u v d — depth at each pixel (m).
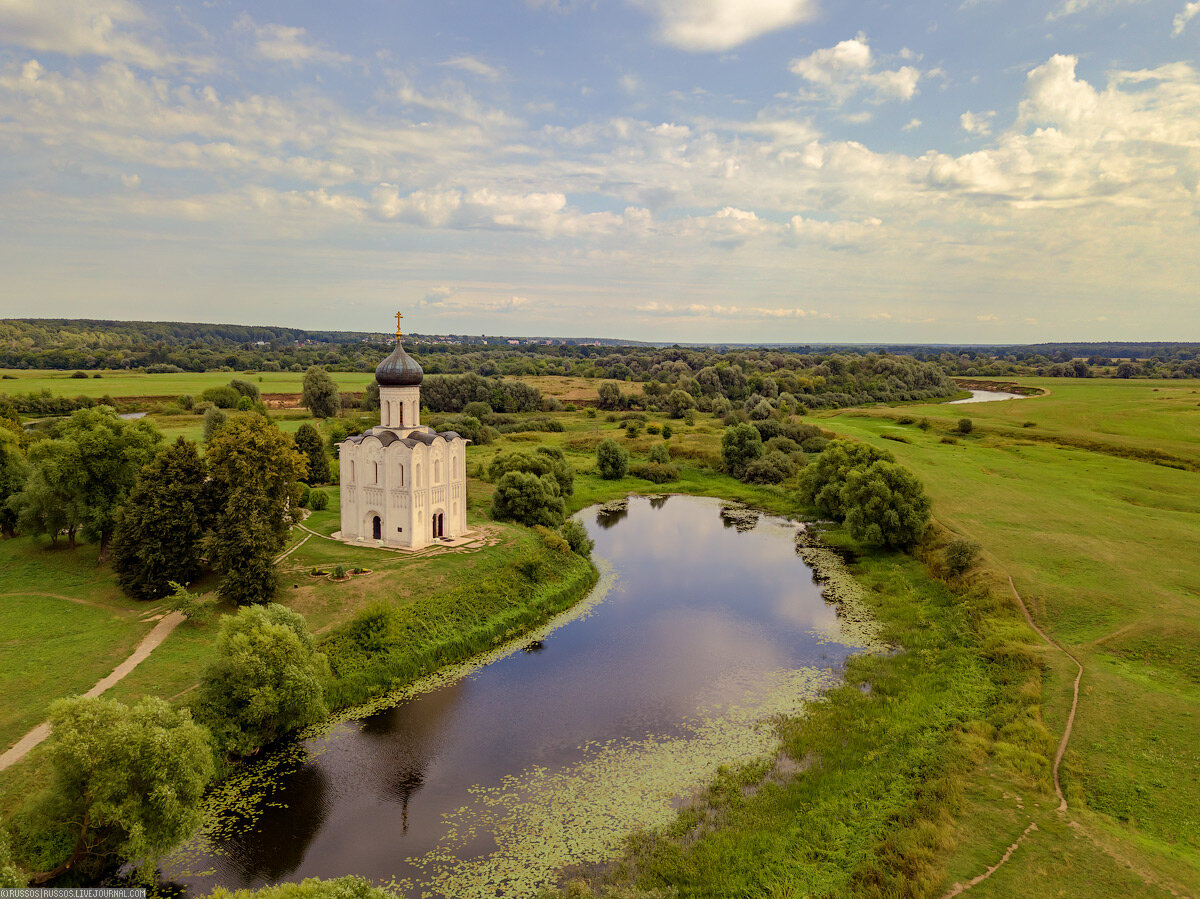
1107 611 50.06
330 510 79.62
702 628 55.47
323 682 42.09
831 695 43.88
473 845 30.86
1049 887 25.98
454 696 44.47
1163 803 30.98
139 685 39.56
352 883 23.75
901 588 62.97
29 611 48.78
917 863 27.27
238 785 35.09
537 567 61.72
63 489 56.44
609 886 27.84
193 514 52.00
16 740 34.03
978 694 42.16
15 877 25.19
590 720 41.56
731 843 29.80
